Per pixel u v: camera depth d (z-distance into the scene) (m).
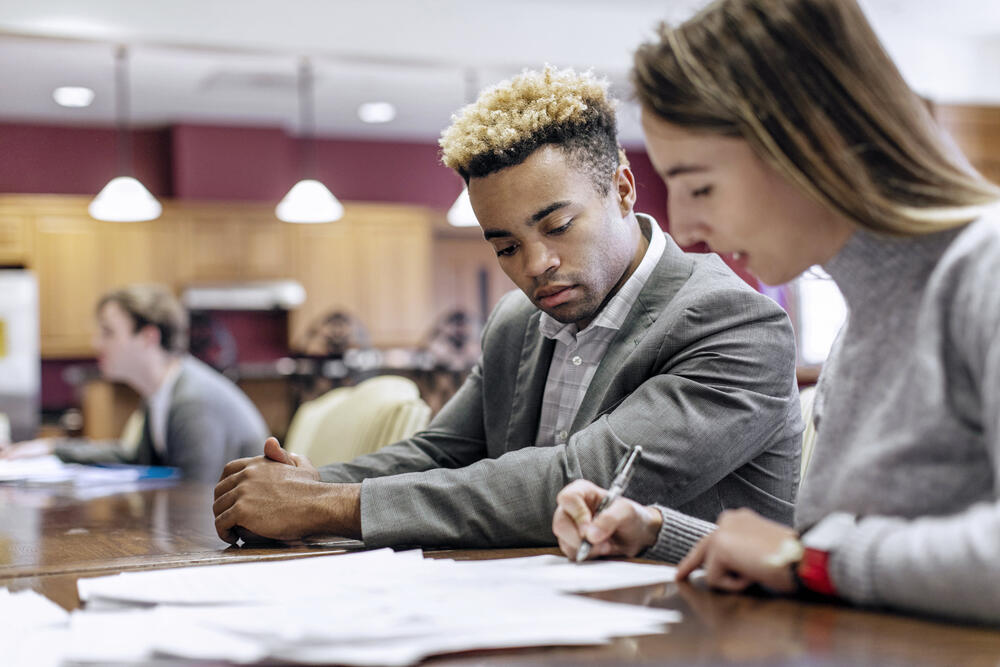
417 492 1.26
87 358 8.00
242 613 0.79
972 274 0.78
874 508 0.83
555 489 1.24
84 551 1.33
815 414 1.05
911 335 0.84
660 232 1.47
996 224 0.79
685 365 1.33
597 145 1.33
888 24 6.59
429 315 8.52
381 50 5.89
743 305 1.35
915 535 0.76
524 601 0.82
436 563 1.03
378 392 2.26
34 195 7.93
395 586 0.89
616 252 1.37
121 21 5.39
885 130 0.82
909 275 0.84
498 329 1.63
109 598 0.88
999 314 0.75
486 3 6.05
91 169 8.05
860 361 0.87
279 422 6.58
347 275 8.32
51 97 7.33
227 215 8.00
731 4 0.86
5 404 7.07
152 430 3.37
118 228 7.76
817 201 0.83
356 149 8.73
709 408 1.28
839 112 0.82
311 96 7.47
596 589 0.91
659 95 0.87
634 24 6.32
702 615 0.80
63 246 7.65
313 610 0.79
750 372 1.32
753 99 0.83
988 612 0.71
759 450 1.34
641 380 1.38
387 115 8.12
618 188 1.43
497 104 1.33
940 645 0.69
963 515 0.75
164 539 1.43
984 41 6.87
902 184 0.82
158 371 3.36
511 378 1.59
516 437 1.55
